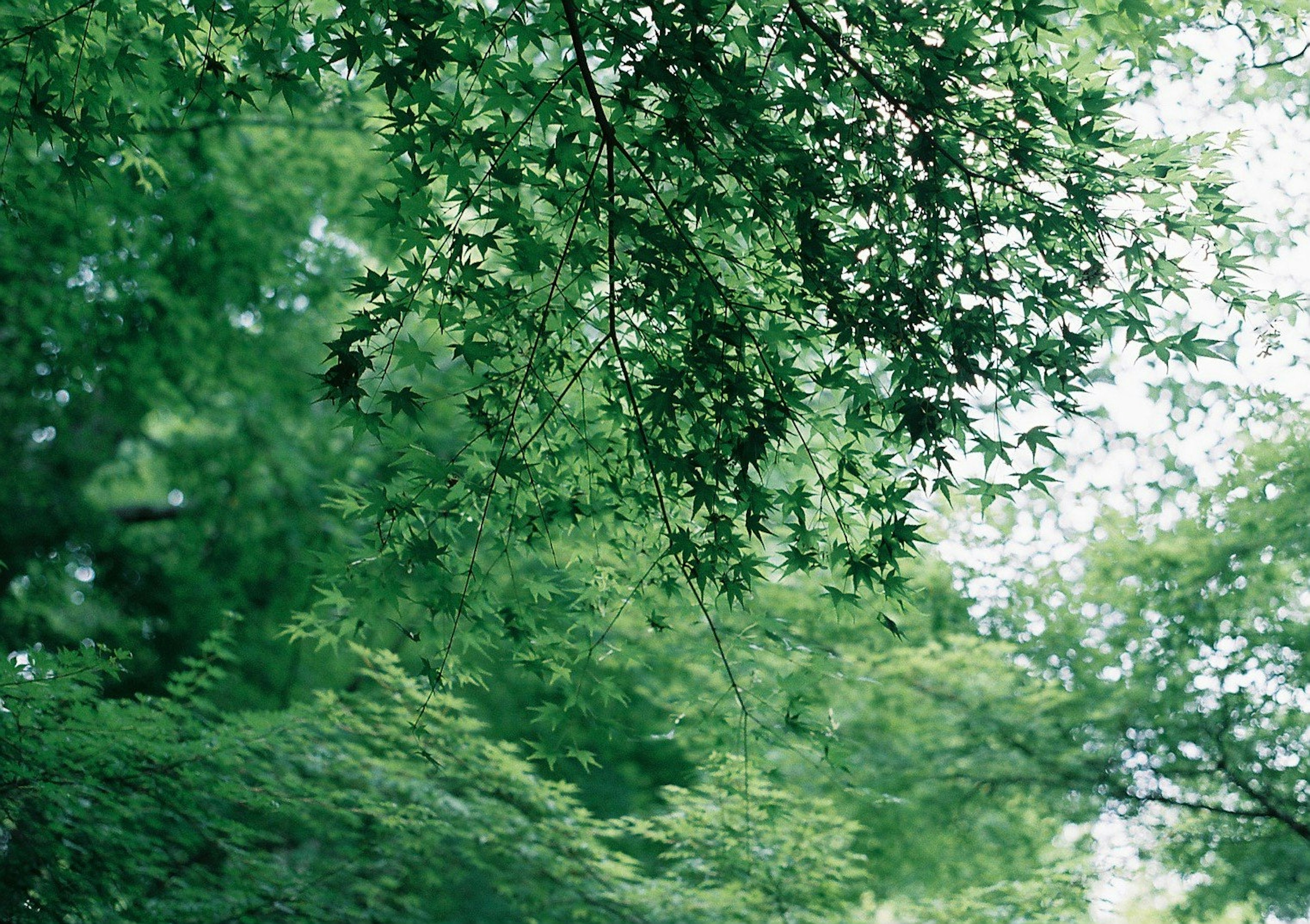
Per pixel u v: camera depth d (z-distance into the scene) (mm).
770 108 4289
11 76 5484
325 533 14422
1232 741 8602
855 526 4832
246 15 4359
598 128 4191
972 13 4293
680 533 4609
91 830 6301
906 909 8914
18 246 9797
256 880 7555
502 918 10891
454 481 4598
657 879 8492
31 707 6000
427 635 4980
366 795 7820
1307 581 8289
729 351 4754
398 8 3873
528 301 4609
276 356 13398
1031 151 4195
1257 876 8648
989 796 9656
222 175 11164
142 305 10852
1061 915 8508
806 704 5348
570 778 15000
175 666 14555
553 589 5098
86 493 15367
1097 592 8875
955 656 9258
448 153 4234
